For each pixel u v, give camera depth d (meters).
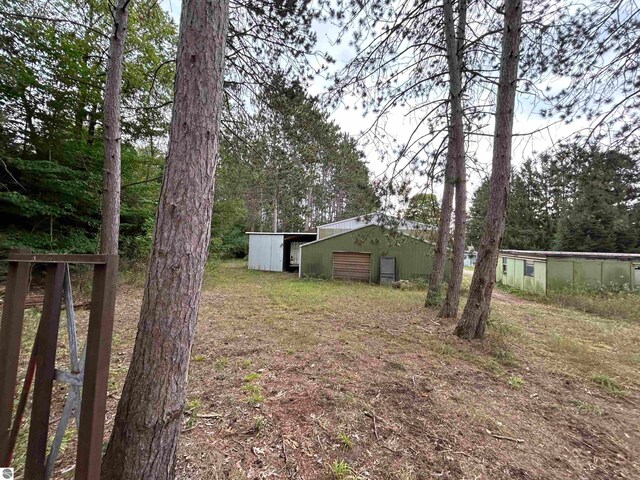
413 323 5.43
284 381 2.97
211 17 1.60
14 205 6.71
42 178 6.96
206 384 2.86
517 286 11.62
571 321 6.23
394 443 2.07
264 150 6.37
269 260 15.98
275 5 4.31
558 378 3.35
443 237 6.94
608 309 7.27
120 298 6.46
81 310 5.10
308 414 2.38
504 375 3.34
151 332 1.45
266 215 24.61
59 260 1.31
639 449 2.17
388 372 3.27
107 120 4.88
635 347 4.54
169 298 1.47
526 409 2.65
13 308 1.29
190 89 1.54
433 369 3.40
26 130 7.04
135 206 9.80
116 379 2.82
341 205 24.12
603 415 2.60
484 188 20.11
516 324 5.76
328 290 9.59
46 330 1.31
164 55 8.00
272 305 6.91
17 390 2.44
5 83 6.07
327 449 1.98
